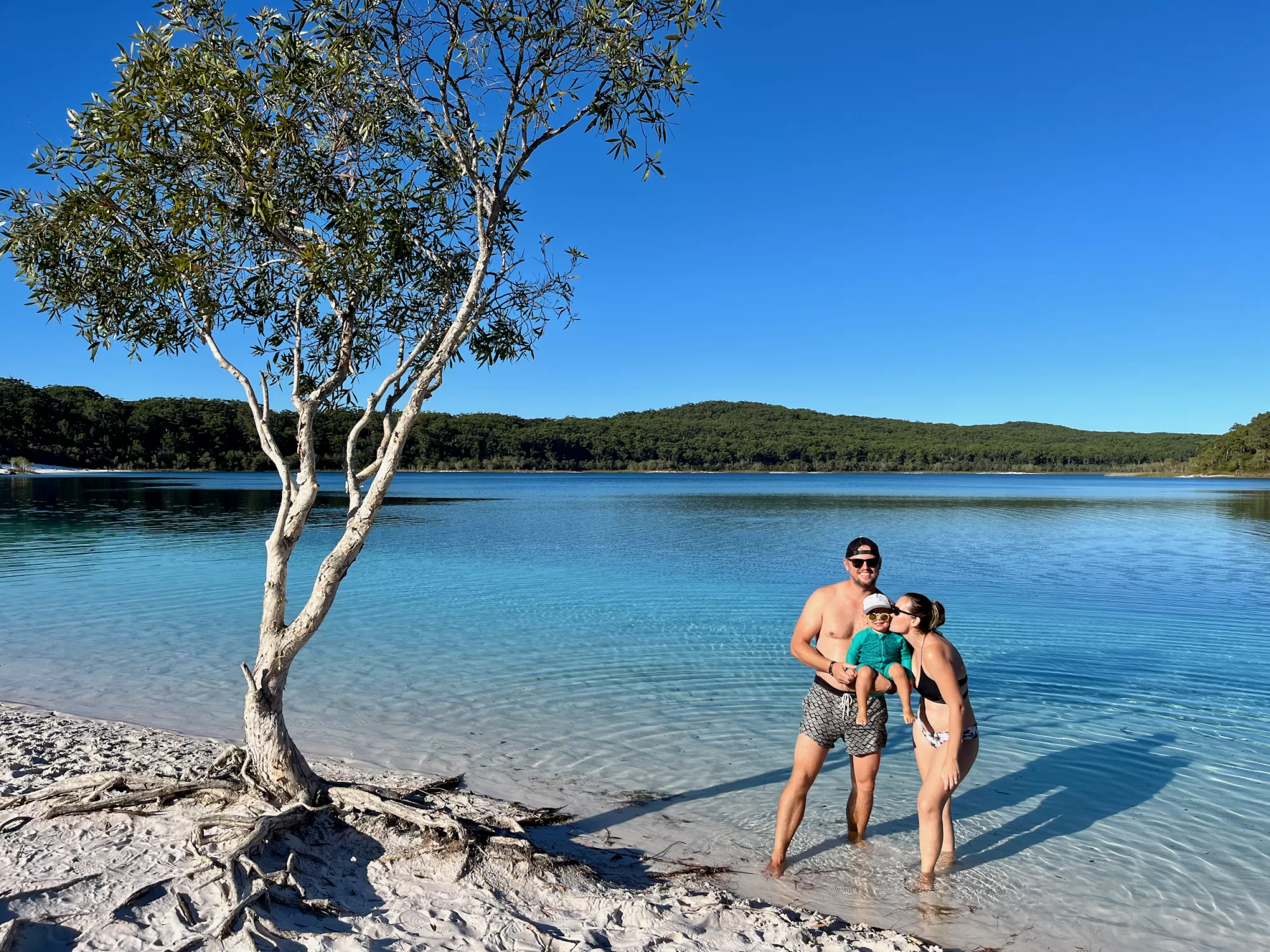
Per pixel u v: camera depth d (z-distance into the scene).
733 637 10.65
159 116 4.27
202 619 11.53
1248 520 33.34
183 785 4.48
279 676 4.56
